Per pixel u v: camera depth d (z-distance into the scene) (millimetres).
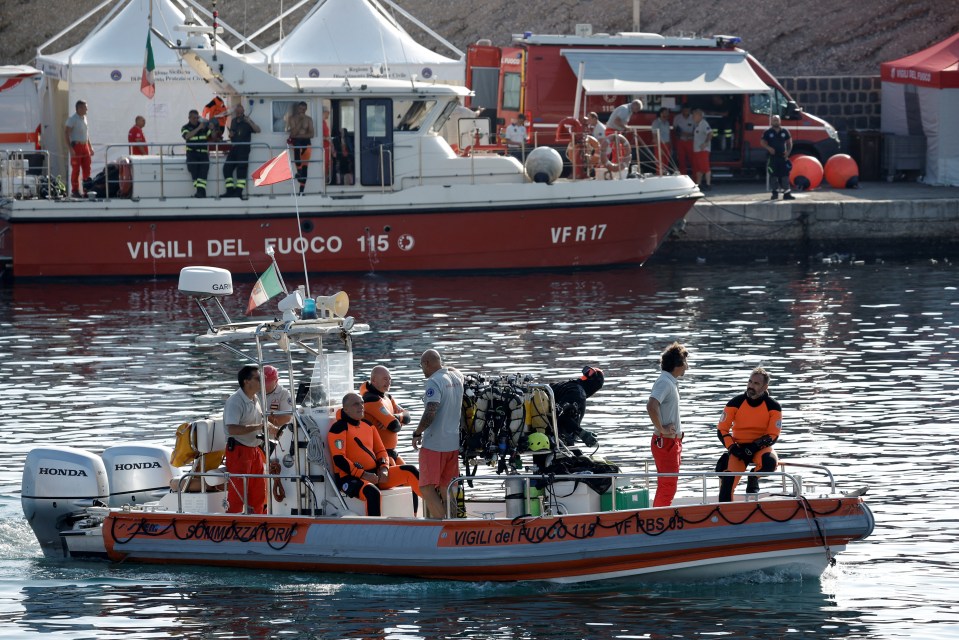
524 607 41062
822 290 103812
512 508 43781
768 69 170625
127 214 106250
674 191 112500
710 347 81375
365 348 80438
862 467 55531
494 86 139875
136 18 132875
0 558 46688
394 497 45281
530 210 108875
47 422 64375
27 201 106125
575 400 45094
